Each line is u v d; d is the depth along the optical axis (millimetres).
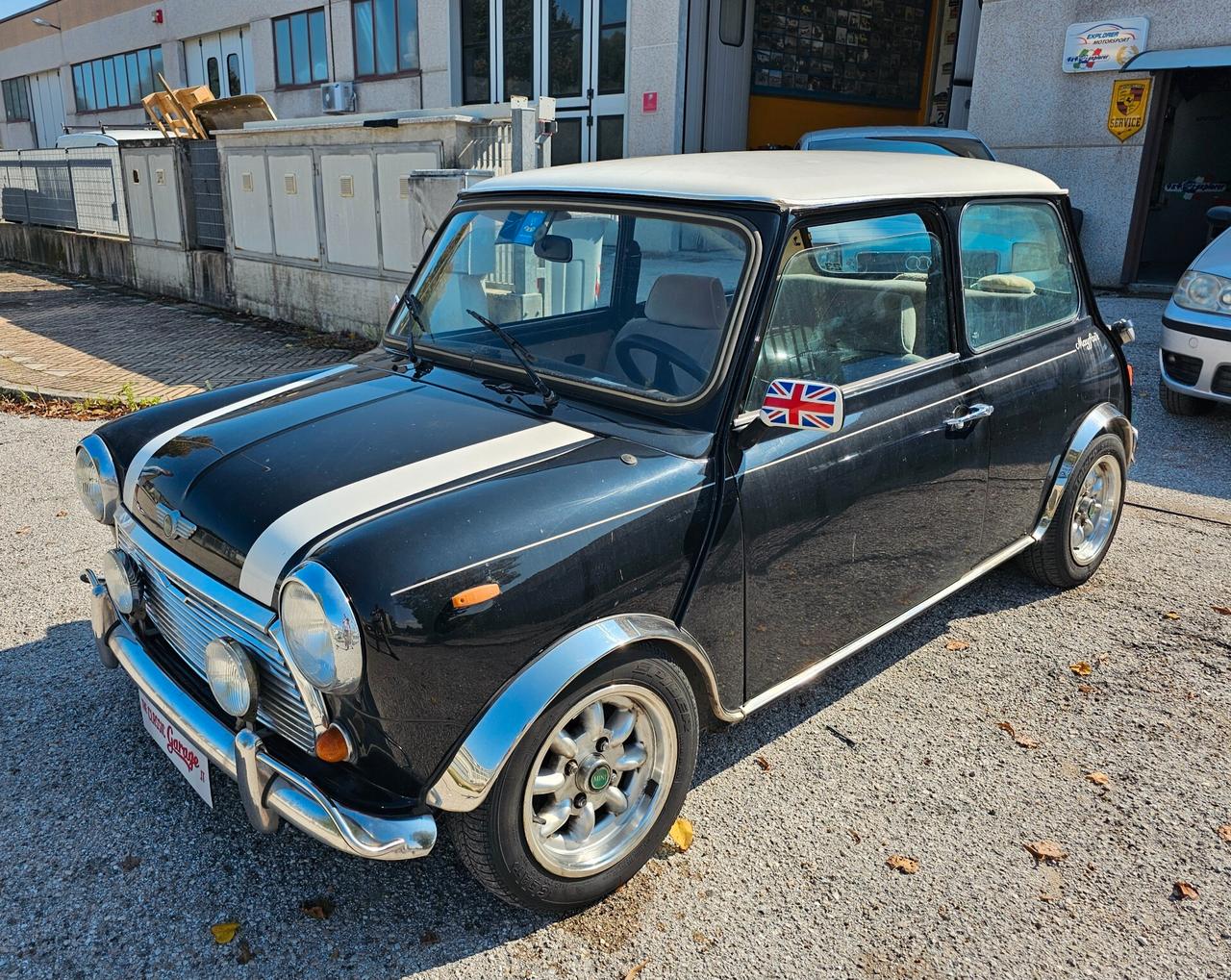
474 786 2291
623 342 2975
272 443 2762
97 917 2648
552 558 2383
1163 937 2625
